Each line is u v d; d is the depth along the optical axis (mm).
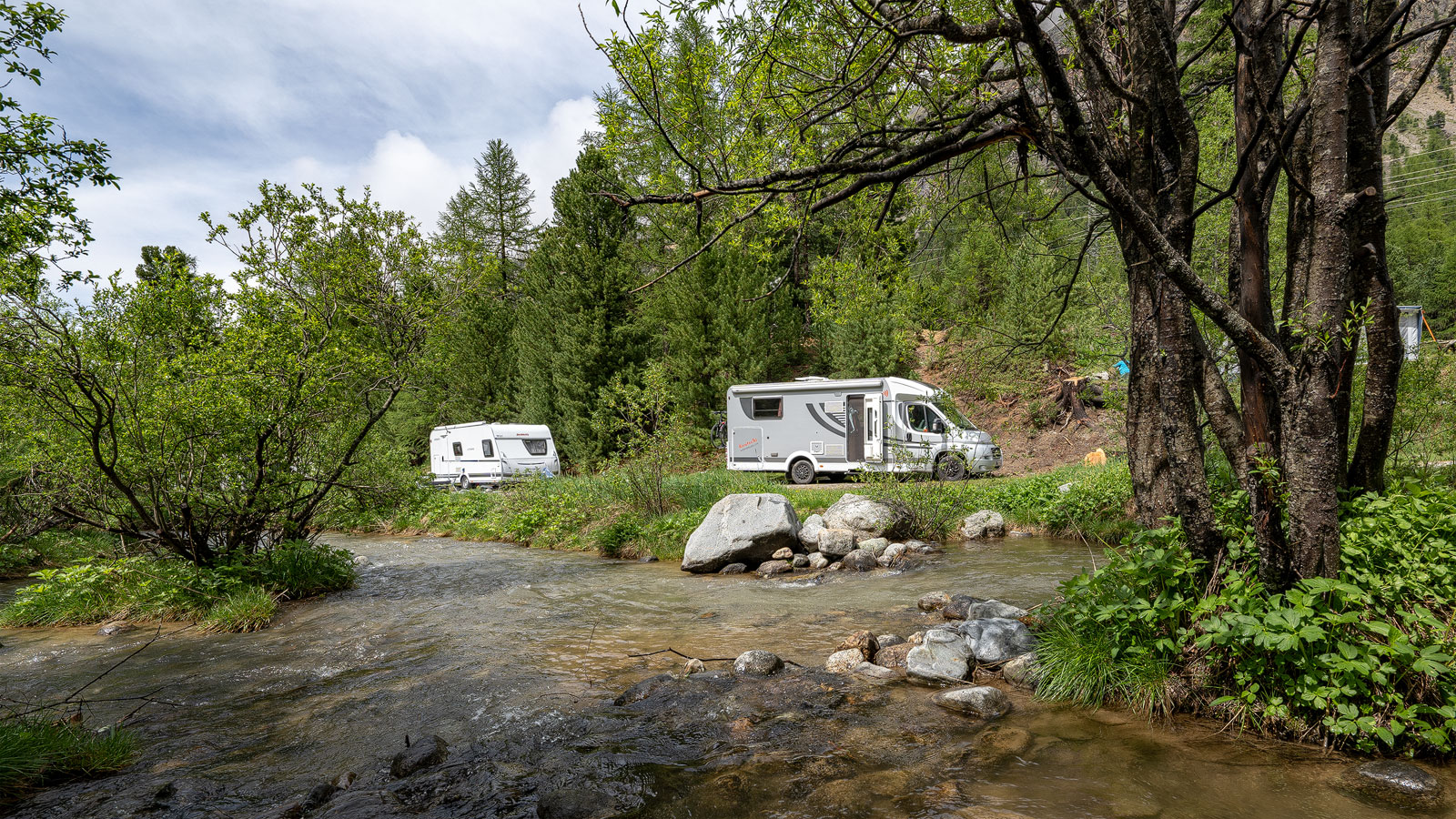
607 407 25547
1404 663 3348
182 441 8242
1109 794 3195
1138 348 5199
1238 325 3631
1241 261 4301
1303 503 3701
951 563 9891
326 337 9266
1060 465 20891
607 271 26344
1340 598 3646
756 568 10820
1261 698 3795
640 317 27656
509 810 3297
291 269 9555
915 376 25031
